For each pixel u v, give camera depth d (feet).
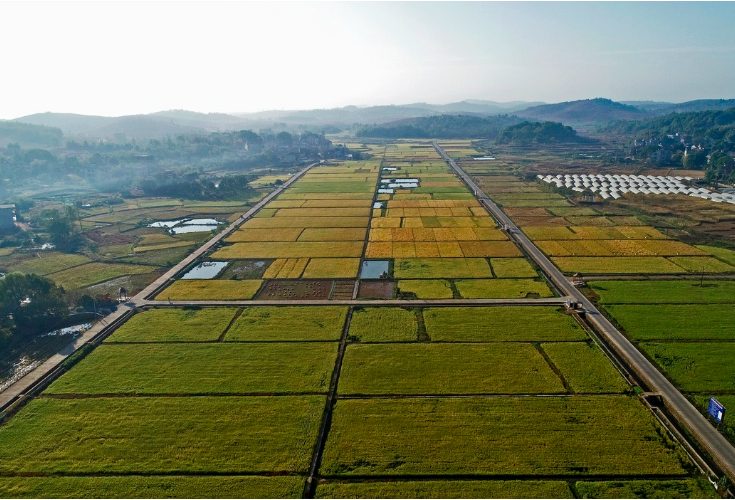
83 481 138.10
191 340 221.66
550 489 131.13
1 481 138.72
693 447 146.72
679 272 295.48
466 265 319.47
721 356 196.95
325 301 263.29
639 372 186.60
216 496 131.44
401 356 202.08
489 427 156.25
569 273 297.33
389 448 147.64
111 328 236.43
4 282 241.35
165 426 160.97
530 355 201.26
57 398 178.60
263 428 158.71
